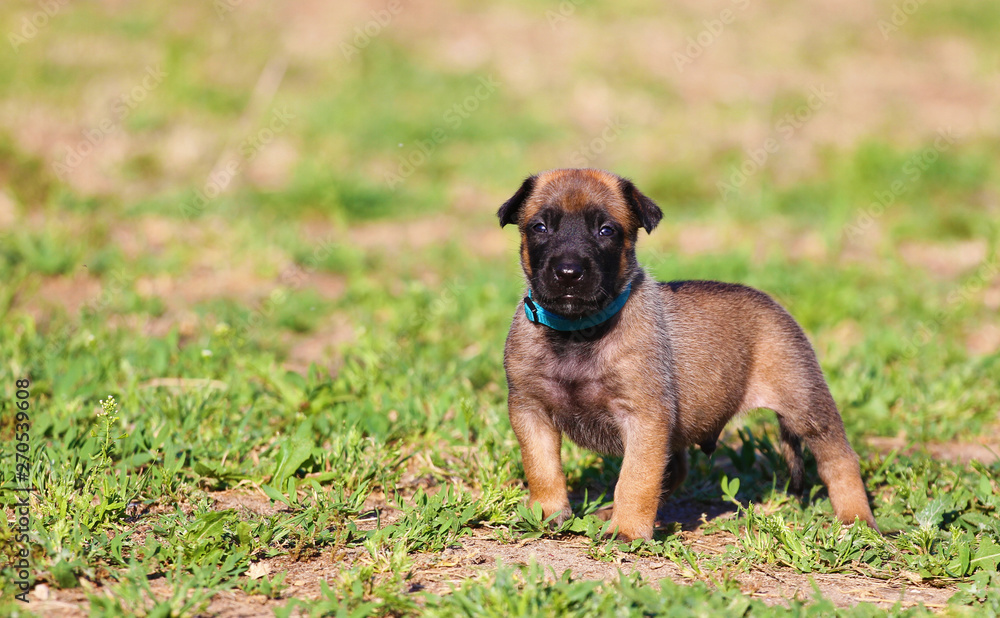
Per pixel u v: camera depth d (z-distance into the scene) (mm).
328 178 18953
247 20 28125
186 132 21484
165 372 10438
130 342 11398
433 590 5941
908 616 5582
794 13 33031
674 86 26797
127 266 14672
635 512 7020
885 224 18781
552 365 7191
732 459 8844
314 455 8070
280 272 15375
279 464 7855
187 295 14078
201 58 25703
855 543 6863
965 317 13859
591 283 6848
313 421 8953
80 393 9336
